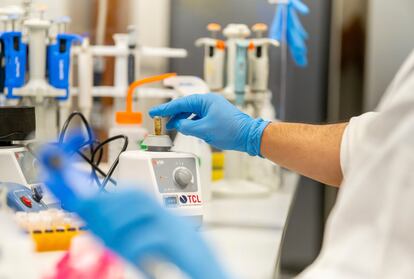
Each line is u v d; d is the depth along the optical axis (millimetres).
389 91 645
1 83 1743
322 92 2807
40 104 1720
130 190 537
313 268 606
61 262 769
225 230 1299
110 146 1533
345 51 2883
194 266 505
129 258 500
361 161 622
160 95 2066
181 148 1567
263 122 1448
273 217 1469
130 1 2477
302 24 2803
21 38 1682
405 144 583
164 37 2639
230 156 1824
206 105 1434
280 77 2779
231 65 1893
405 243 568
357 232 598
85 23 2441
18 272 732
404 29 2902
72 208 550
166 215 523
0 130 1263
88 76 1953
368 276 571
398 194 574
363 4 2881
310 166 1396
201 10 2740
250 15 2723
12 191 1105
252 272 940
